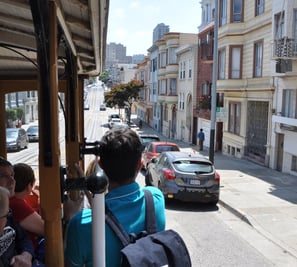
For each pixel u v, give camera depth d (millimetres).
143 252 1959
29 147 34094
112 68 171375
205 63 33500
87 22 3428
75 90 5008
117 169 2201
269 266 7992
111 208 2131
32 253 2812
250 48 23688
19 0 2678
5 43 3828
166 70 45406
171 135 45656
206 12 36750
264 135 22016
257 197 13891
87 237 2037
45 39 2258
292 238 9789
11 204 3109
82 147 5203
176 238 2105
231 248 9016
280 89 19906
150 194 2301
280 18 18922
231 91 25391
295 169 18766
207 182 12641
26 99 59531
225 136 27734
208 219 11508
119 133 2262
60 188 2338
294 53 17906
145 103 69562
